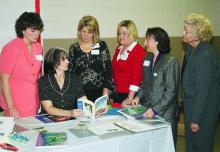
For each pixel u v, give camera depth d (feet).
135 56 9.66
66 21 11.43
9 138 5.81
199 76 7.36
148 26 14.15
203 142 7.88
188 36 7.56
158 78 8.05
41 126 6.81
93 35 9.68
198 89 7.42
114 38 12.93
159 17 14.55
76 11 11.63
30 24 7.88
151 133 6.63
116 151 6.17
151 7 14.10
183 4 15.49
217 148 12.21
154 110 7.79
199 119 7.49
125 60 9.87
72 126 6.82
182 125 12.96
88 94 9.73
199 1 16.25
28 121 7.18
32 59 8.39
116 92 10.20
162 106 7.82
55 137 5.99
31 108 8.51
